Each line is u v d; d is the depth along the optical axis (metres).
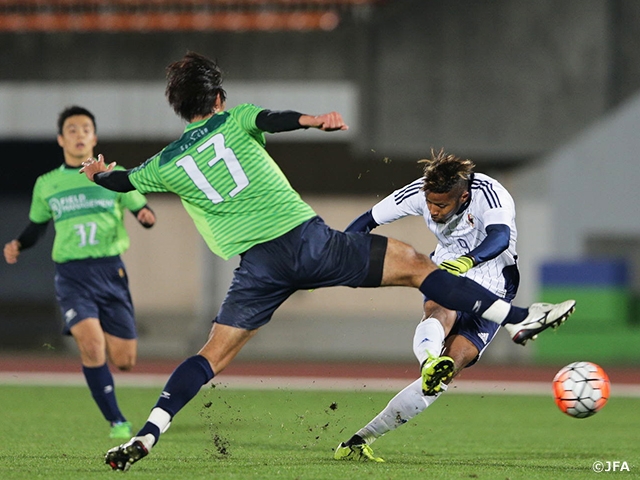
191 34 56.91
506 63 57.44
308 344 69.31
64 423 31.05
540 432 30.89
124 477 18.34
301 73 56.69
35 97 57.56
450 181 19.92
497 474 19.67
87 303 27.34
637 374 56.75
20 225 69.12
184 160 17.64
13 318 69.62
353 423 32.19
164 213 70.50
